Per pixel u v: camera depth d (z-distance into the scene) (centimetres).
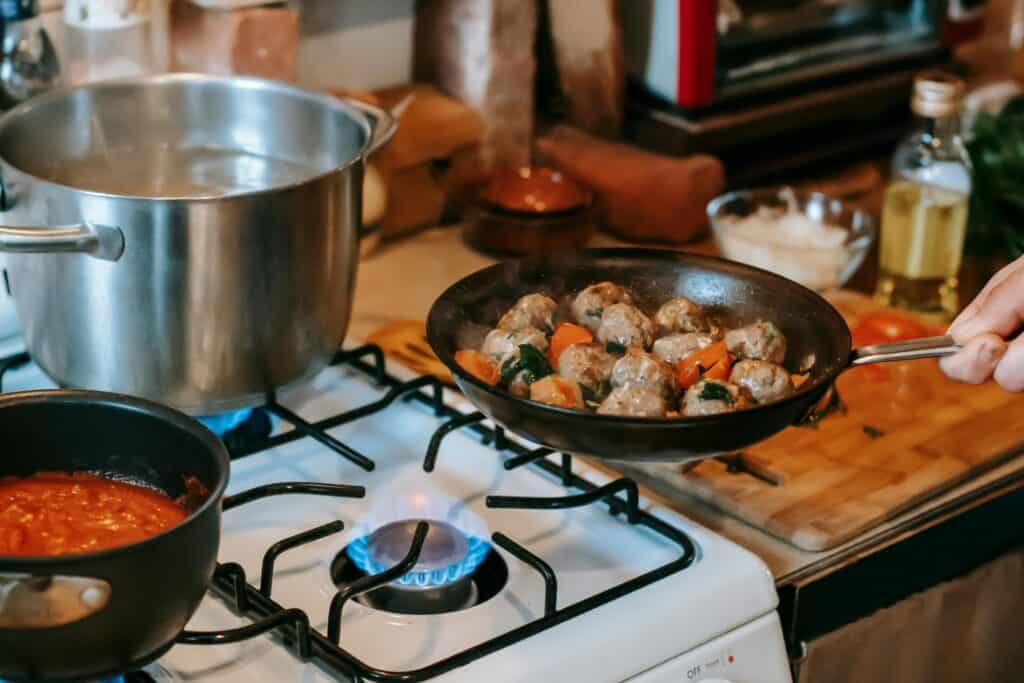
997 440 99
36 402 68
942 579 95
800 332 81
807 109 144
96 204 77
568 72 144
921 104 123
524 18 135
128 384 84
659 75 137
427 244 137
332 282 87
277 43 119
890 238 127
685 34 131
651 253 88
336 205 85
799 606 84
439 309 79
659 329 84
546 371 79
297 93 96
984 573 98
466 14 135
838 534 86
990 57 168
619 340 83
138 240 78
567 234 128
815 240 128
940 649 98
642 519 83
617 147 140
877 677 93
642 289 88
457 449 93
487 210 128
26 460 69
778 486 92
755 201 134
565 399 76
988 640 102
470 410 98
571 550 82
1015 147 133
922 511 92
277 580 78
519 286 86
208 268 80
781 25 140
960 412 103
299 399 99
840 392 106
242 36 116
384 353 108
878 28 150
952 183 124
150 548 56
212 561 61
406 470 90
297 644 71
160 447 68
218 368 84
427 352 110
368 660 71
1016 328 78
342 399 99
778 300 84
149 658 61
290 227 82
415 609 77
